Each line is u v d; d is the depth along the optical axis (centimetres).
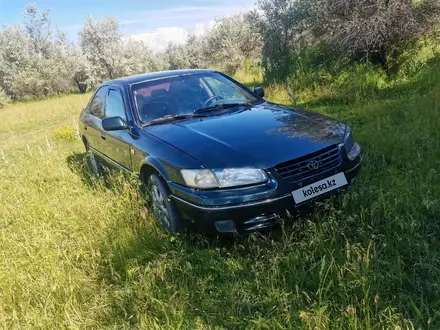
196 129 372
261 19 1245
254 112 409
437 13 891
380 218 320
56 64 3825
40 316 270
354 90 867
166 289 280
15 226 427
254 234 311
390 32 900
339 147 338
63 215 422
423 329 212
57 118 1662
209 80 478
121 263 327
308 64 1085
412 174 392
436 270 253
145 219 366
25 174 618
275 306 245
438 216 320
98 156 547
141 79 480
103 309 274
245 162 307
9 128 1553
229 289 275
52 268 317
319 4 1041
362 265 255
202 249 333
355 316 215
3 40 3875
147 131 400
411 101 647
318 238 294
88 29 3781
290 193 307
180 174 325
